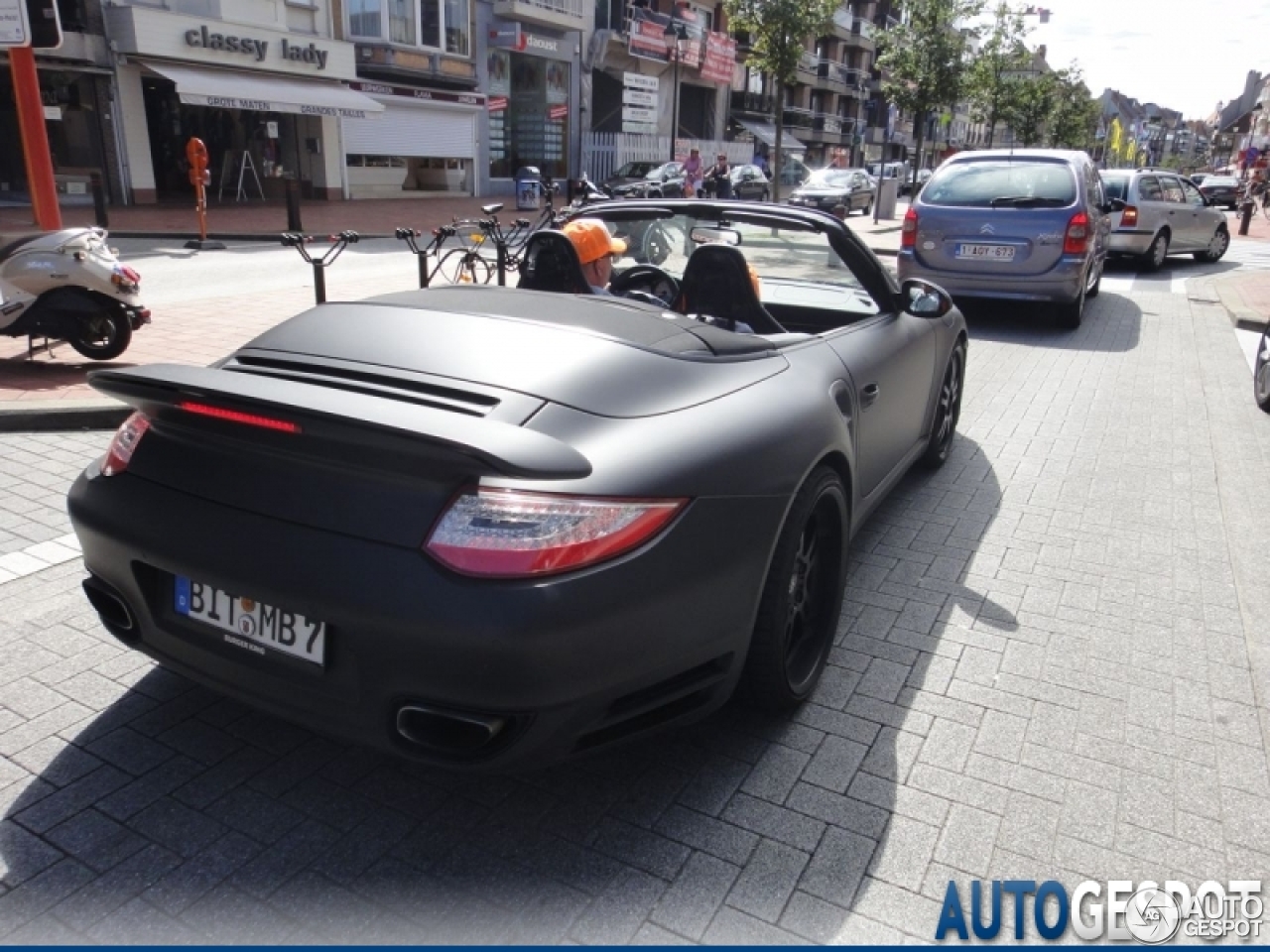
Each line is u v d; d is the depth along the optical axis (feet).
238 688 7.46
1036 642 11.28
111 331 22.27
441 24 96.63
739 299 11.23
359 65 89.51
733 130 164.35
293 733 9.02
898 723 9.50
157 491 7.63
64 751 8.62
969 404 22.66
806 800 8.29
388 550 6.59
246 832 7.70
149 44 69.82
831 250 13.17
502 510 6.52
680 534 7.16
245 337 25.53
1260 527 15.12
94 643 10.48
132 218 61.82
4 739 8.75
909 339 13.34
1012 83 120.98
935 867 7.57
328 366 8.09
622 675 6.95
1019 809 8.27
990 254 31.30
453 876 7.30
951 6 83.61
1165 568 13.51
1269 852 7.86
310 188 89.25
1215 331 32.89
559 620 6.44
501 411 7.23
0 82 66.80
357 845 7.59
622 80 132.46
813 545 9.55
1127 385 24.82
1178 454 18.95
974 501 16.05
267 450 7.10
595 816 8.01
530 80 112.27
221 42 74.59
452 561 6.44
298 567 6.79
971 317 35.04
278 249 50.31
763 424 8.35
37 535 13.23
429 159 102.12
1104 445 19.47
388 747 6.91
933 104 87.15
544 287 12.34
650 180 88.43
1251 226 99.55
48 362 22.31
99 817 7.79
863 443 11.35
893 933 6.91
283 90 78.33
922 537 14.39
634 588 6.82
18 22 24.67
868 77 216.74
